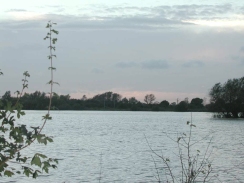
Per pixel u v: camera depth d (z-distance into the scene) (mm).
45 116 6375
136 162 31531
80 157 35125
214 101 132125
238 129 85938
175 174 24141
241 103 129000
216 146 44688
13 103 6414
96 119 150875
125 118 168500
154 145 47062
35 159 5934
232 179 22797
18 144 6168
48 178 24016
